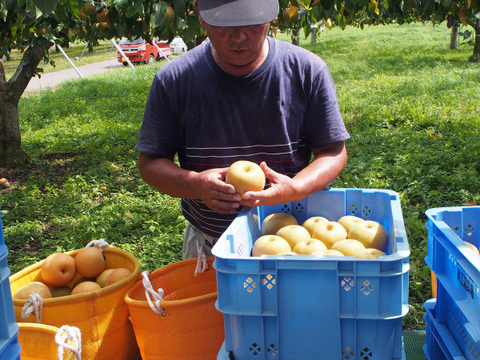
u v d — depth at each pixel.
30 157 8.84
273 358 1.84
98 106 13.85
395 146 7.71
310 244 2.17
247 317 1.82
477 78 13.59
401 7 5.61
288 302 1.77
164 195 6.42
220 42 2.13
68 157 9.07
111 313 2.61
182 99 2.43
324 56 23.08
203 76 2.38
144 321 2.49
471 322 1.70
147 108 2.51
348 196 2.52
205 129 2.44
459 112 9.55
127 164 8.03
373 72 16.45
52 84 21.05
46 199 6.82
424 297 3.75
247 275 1.76
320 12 4.24
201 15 2.07
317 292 1.74
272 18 2.08
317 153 2.54
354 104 11.13
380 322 1.74
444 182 6.06
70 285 3.11
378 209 2.46
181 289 2.85
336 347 1.78
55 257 2.99
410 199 5.75
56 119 12.75
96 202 6.55
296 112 2.43
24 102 15.04
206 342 2.49
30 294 2.61
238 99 2.38
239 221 2.15
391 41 29.22
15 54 36.31
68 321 2.52
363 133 8.72
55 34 7.68
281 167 2.50
